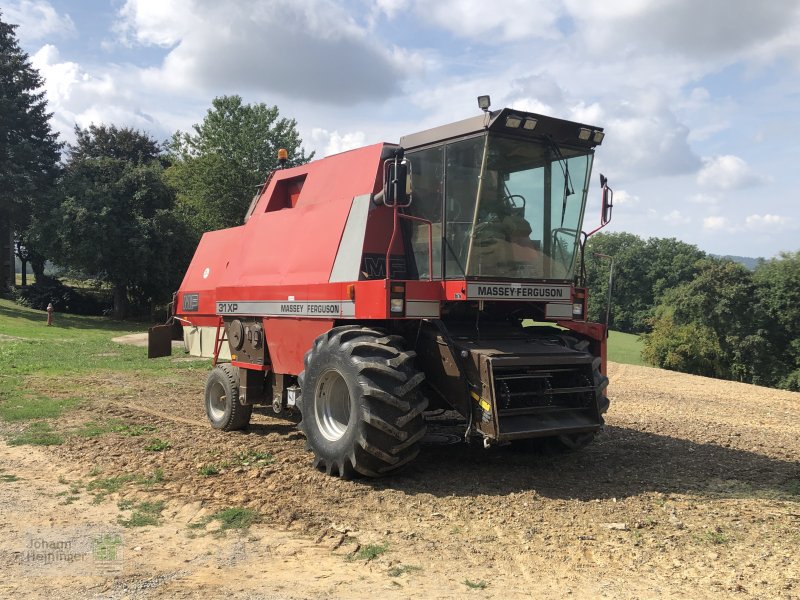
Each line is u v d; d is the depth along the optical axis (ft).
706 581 12.64
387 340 19.13
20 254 158.30
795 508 17.31
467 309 21.93
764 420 32.96
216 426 28.07
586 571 13.17
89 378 44.80
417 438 18.71
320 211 24.45
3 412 30.40
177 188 141.79
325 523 16.07
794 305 142.31
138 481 19.47
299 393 23.82
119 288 134.00
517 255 21.01
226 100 137.59
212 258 32.32
